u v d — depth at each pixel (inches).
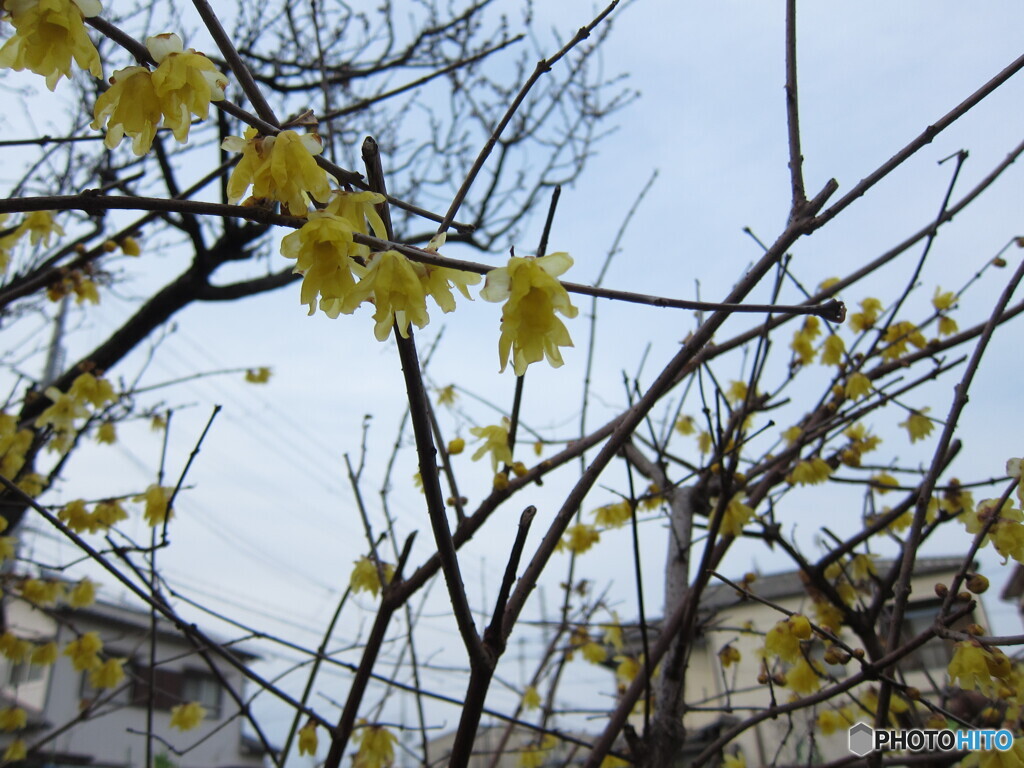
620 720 104.6
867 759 85.1
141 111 55.9
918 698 84.8
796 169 84.8
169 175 191.5
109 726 481.7
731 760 151.6
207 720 537.0
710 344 124.6
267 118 61.1
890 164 78.7
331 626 112.8
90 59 54.4
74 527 128.6
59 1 52.7
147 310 202.4
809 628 88.5
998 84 78.2
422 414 61.9
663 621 130.8
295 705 93.7
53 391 141.7
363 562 118.8
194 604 103.0
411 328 58.5
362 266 57.4
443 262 55.3
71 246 171.0
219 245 206.7
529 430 146.9
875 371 138.1
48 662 149.5
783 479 134.5
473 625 70.3
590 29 76.2
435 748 522.3
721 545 120.8
